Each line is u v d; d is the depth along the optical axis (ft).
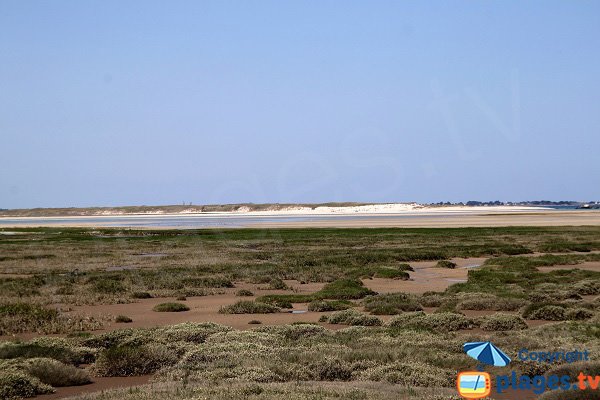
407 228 390.21
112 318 96.37
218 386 46.19
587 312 88.17
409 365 52.47
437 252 216.13
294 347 63.05
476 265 192.44
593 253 217.56
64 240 310.45
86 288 134.41
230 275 160.45
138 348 58.59
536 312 89.25
